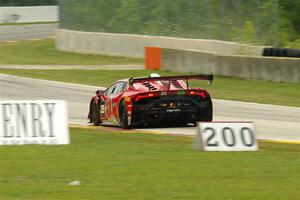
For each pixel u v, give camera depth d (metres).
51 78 74.06
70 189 22.06
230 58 70.75
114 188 22.17
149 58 80.50
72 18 109.44
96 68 83.88
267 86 64.50
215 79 70.31
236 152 29.11
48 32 144.00
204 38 87.00
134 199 20.56
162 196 20.89
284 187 22.22
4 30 145.25
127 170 25.25
